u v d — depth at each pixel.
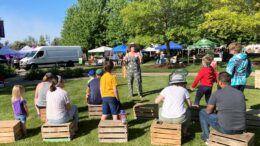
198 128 7.27
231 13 23.95
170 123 6.39
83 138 6.91
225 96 5.68
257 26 23.88
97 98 8.55
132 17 30.06
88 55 60.19
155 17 30.41
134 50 11.19
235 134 5.63
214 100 5.80
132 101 10.66
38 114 8.55
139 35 32.91
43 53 37.97
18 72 31.70
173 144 6.21
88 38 58.50
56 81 7.04
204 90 8.16
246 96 11.02
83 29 58.56
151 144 6.39
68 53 40.59
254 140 5.86
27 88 16.22
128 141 6.60
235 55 7.34
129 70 11.21
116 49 43.47
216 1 27.17
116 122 6.73
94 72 9.15
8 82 20.50
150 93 12.27
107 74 7.28
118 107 7.27
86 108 9.82
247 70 7.36
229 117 5.59
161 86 14.21
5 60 40.25
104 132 6.59
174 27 30.77
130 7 30.39
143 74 22.55
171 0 29.50
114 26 55.25
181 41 33.69
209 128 6.86
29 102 11.46
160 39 31.47
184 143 6.37
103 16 59.62
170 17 30.55
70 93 13.05
